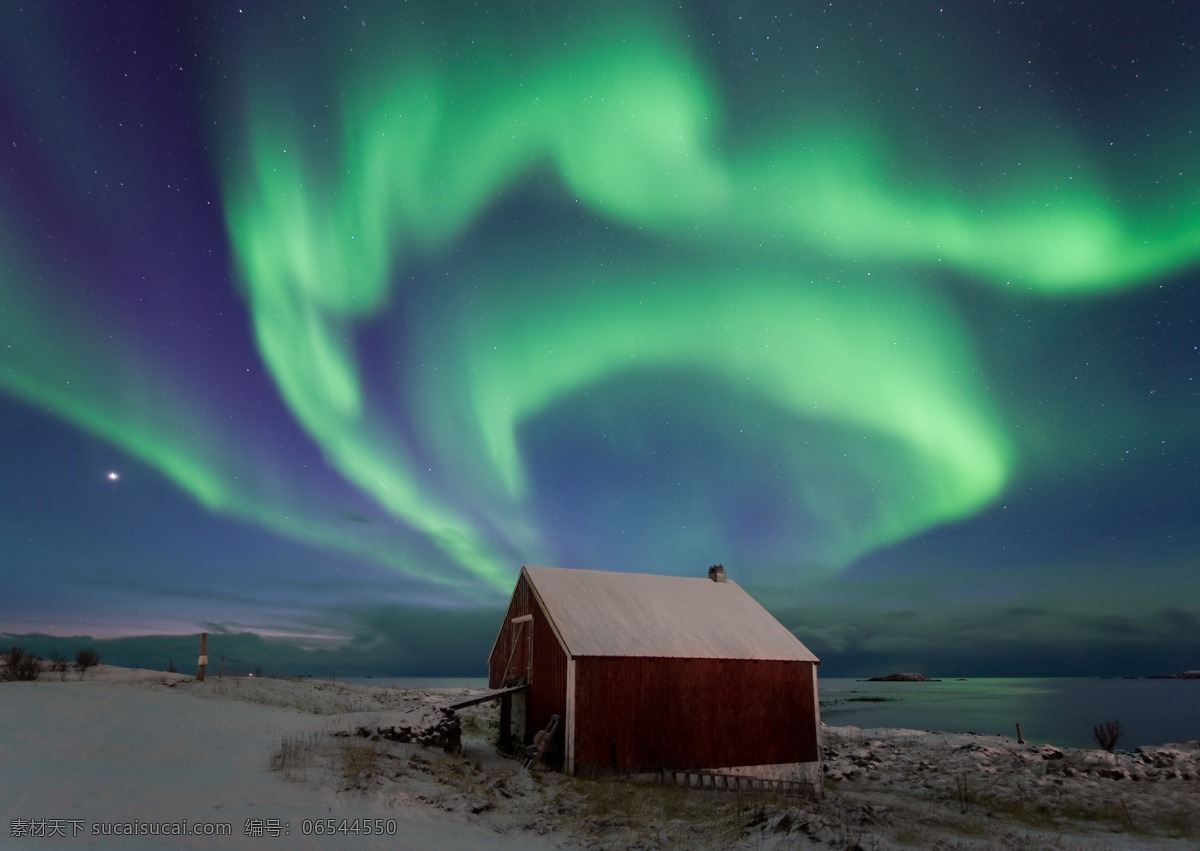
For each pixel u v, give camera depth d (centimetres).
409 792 1354
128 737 1617
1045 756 3144
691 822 1430
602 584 2684
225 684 3247
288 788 1284
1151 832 1686
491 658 2844
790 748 2467
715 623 2630
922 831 1470
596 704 2209
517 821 1285
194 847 884
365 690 4088
